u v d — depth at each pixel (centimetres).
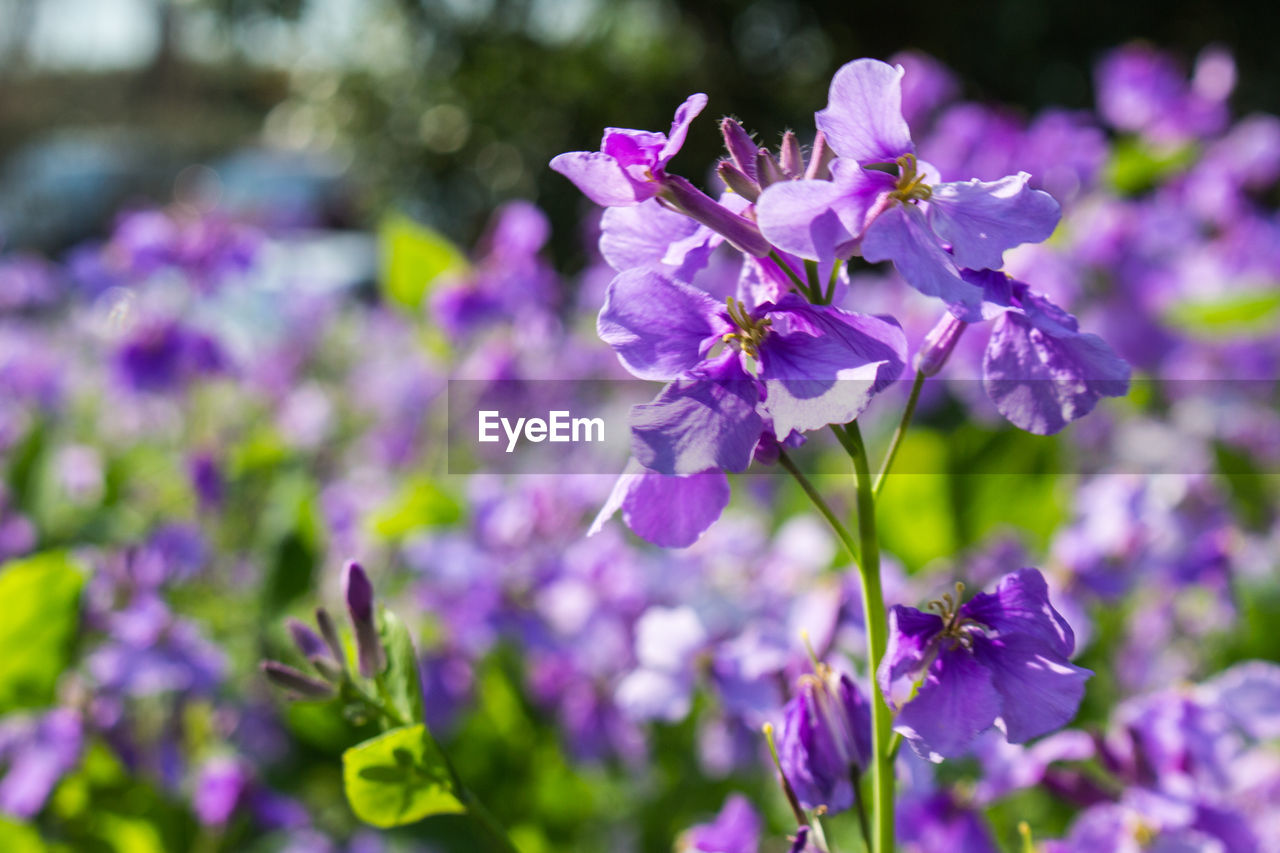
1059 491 50
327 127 243
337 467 68
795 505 56
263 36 249
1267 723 30
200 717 42
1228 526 46
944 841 29
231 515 56
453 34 228
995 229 24
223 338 56
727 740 37
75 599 35
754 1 221
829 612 31
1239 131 63
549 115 230
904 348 24
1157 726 30
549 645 40
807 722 26
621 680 39
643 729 40
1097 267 56
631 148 24
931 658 24
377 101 236
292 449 62
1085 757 30
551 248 194
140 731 40
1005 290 24
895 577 33
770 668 32
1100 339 24
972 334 50
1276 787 32
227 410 67
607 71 231
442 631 43
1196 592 46
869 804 31
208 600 51
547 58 231
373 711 28
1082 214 57
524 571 41
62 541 54
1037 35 192
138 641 38
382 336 94
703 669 33
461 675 43
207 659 39
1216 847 28
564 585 40
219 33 254
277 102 328
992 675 24
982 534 47
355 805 27
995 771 30
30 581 34
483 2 230
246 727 45
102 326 56
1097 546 38
